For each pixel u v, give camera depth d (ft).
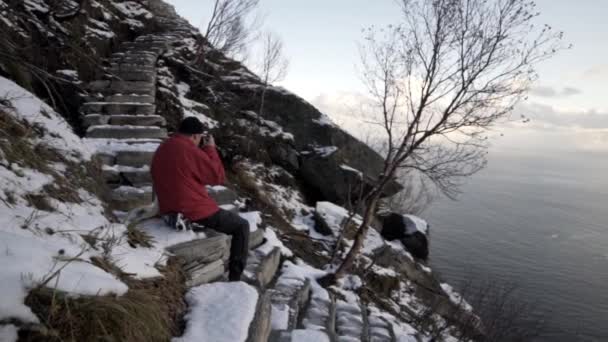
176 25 46.16
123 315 6.12
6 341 4.80
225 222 11.37
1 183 8.27
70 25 26.45
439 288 35.27
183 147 10.97
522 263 360.48
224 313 8.52
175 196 10.95
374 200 24.57
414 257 39.47
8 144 9.82
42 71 10.64
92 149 16.53
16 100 12.53
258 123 37.88
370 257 31.32
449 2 22.62
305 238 30.12
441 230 469.98
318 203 35.40
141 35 39.09
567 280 314.35
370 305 23.26
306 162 38.91
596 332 158.61
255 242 17.75
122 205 14.49
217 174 11.27
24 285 5.33
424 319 26.48
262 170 36.40
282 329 11.78
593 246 501.15
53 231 7.72
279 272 18.54
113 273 7.52
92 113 22.35
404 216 41.16
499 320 28.73
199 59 39.09
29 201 8.52
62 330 5.40
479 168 23.47
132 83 25.64
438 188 24.41
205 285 9.82
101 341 5.73
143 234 10.60
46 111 13.71
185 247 10.99
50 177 10.18
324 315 15.42
